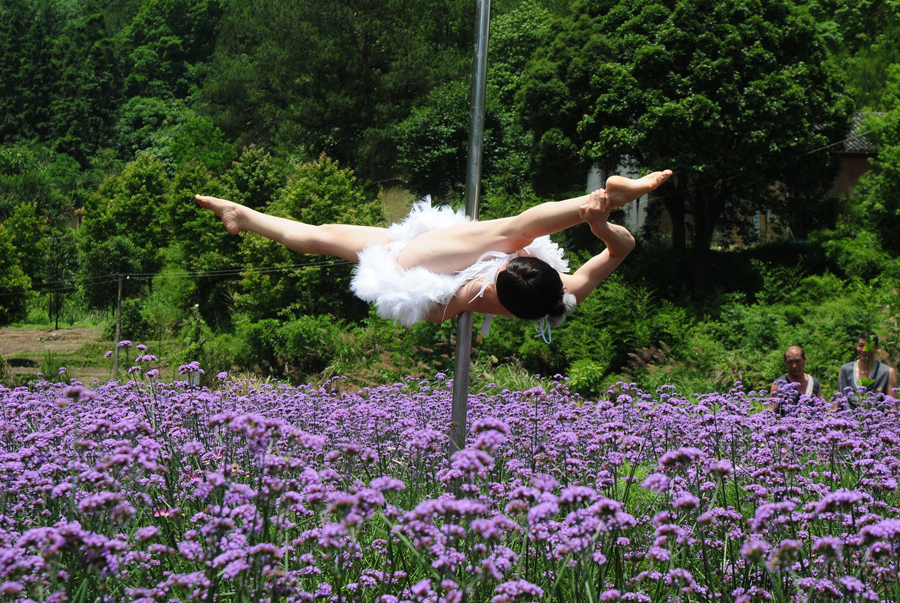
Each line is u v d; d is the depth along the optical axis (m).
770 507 2.17
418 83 36.16
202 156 46.16
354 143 36.22
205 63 73.88
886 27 38.66
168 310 24.59
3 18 75.50
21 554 2.07
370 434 4.17
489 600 2.22
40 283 34.16
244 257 23.86
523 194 24.25
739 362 14.39
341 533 2.01
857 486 3.06
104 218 34.44
